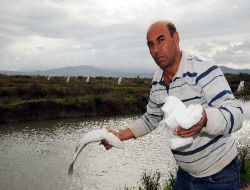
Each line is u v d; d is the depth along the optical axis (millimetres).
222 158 2482
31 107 32312
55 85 46594
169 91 2531
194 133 1776
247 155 11820
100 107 36406
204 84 2311
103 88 46625
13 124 30250
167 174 15758
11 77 64250
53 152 20391
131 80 79312
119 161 18281
